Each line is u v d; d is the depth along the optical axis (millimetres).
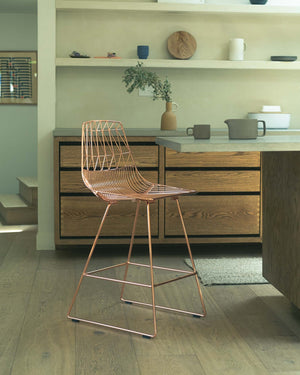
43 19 4227
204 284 3314
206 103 4652
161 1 4348
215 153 4086
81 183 4059
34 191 5539
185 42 4516
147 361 2240
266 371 2150
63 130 4039
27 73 7113
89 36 4523
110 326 2613
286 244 2805
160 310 2871
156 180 4078
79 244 4094
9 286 3291
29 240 4664
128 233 4098
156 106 4609
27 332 2555
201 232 4141
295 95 4730
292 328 2619
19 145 7230
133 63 4297
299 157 2615
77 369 2158
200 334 2541
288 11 4379
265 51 4684
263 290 3223
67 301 3010
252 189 4145
